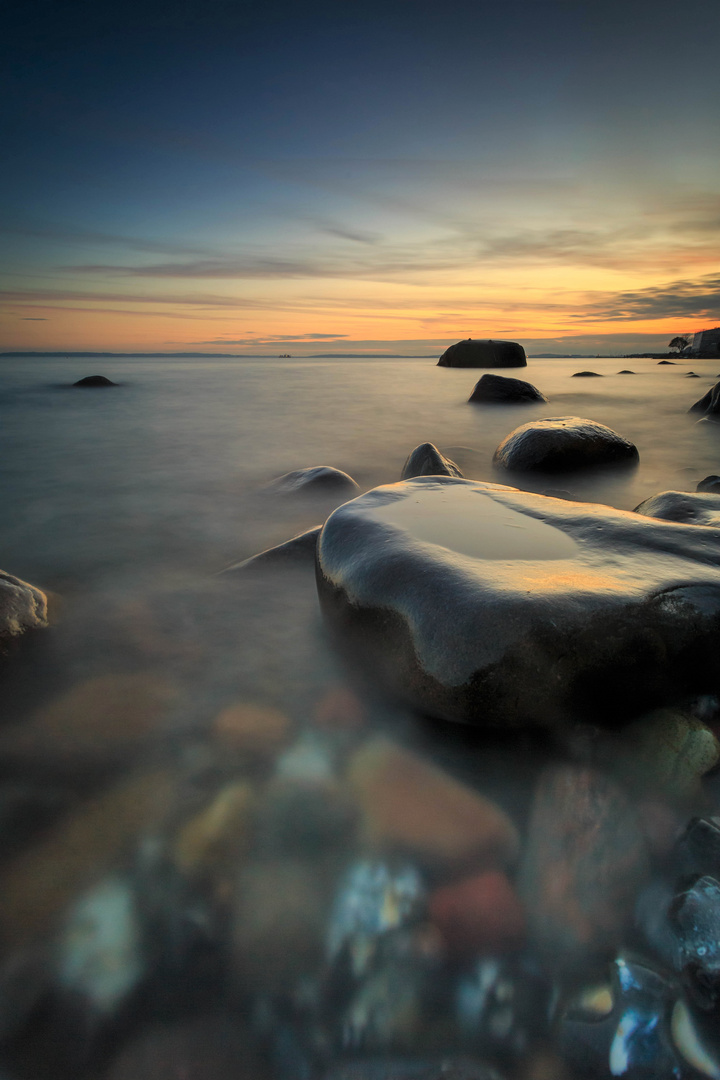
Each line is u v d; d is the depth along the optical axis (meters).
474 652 0.88
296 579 1.62
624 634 0.89
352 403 6.08
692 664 0.91
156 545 2.00
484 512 1.32
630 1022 0.52
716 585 0.96
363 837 0.73
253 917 0.63
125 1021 0.54
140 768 0.87
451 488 1.52
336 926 0.63
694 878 0.63
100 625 1.37
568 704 0.88
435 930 0.62
